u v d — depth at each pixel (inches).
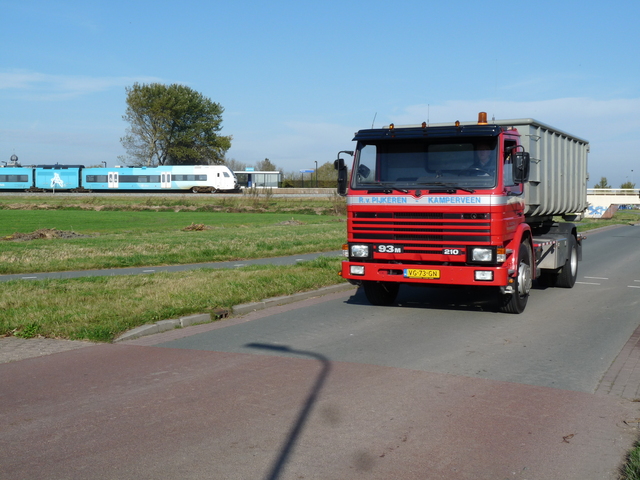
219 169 3191.4
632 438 198.7
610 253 879.7
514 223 398.6
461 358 296.5
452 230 376.5
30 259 705.0
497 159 373.7
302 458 181.3
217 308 398.3
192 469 174.1
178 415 215.9
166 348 312.8
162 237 1035.9
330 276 539.2
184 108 3713.1
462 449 188.7
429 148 387.9
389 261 397.1
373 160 398.6
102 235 1096.8
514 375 268.7
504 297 405.1
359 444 191.6
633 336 349.1
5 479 168.1
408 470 173.9
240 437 196.7
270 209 2130.9
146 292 443.8
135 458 181.3
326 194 3110.2
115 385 250.4
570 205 574.2
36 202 2378.2
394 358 295.0
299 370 272.7
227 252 796.6
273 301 441.1
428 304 453.1
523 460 181.5
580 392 245.6
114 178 3277.6
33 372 269.0
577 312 423.8
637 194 1923.0
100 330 333.4
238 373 267.6
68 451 186.4
